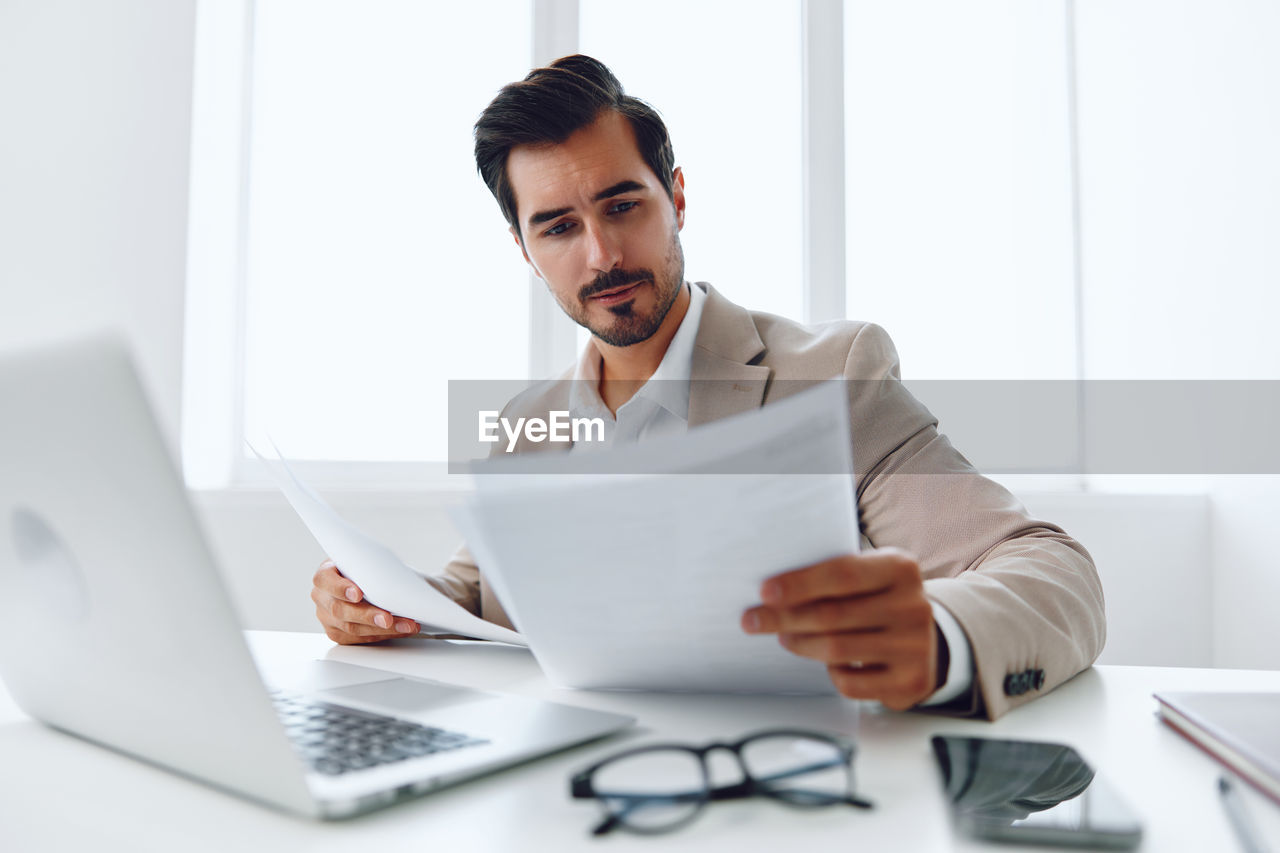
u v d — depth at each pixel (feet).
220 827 1.11
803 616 1.45
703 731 1.54
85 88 6.07
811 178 6.45
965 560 2.43
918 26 6.84
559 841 1.05
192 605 1.09
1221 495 5.71
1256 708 1.51
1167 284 5.99
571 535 1.42
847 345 3.20
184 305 5.98
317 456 6.48
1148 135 6.19
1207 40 5.70
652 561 1.44
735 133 6.60
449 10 6.61
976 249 6.79
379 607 2.50
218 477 6.30
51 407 1.11
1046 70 6.91
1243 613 5.52
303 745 1.33
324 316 6.55
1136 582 5.87
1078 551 2.27
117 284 5.99
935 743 1.39
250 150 6.58
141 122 6.04
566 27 6.44
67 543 1.22
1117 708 1.74
